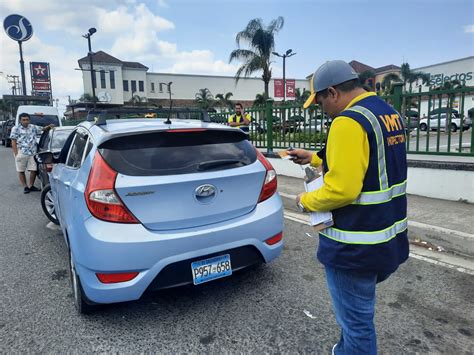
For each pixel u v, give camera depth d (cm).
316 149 768
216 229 268
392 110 177
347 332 184
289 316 282
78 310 287
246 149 311
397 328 262
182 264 259
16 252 429
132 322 277
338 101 176
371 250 165
